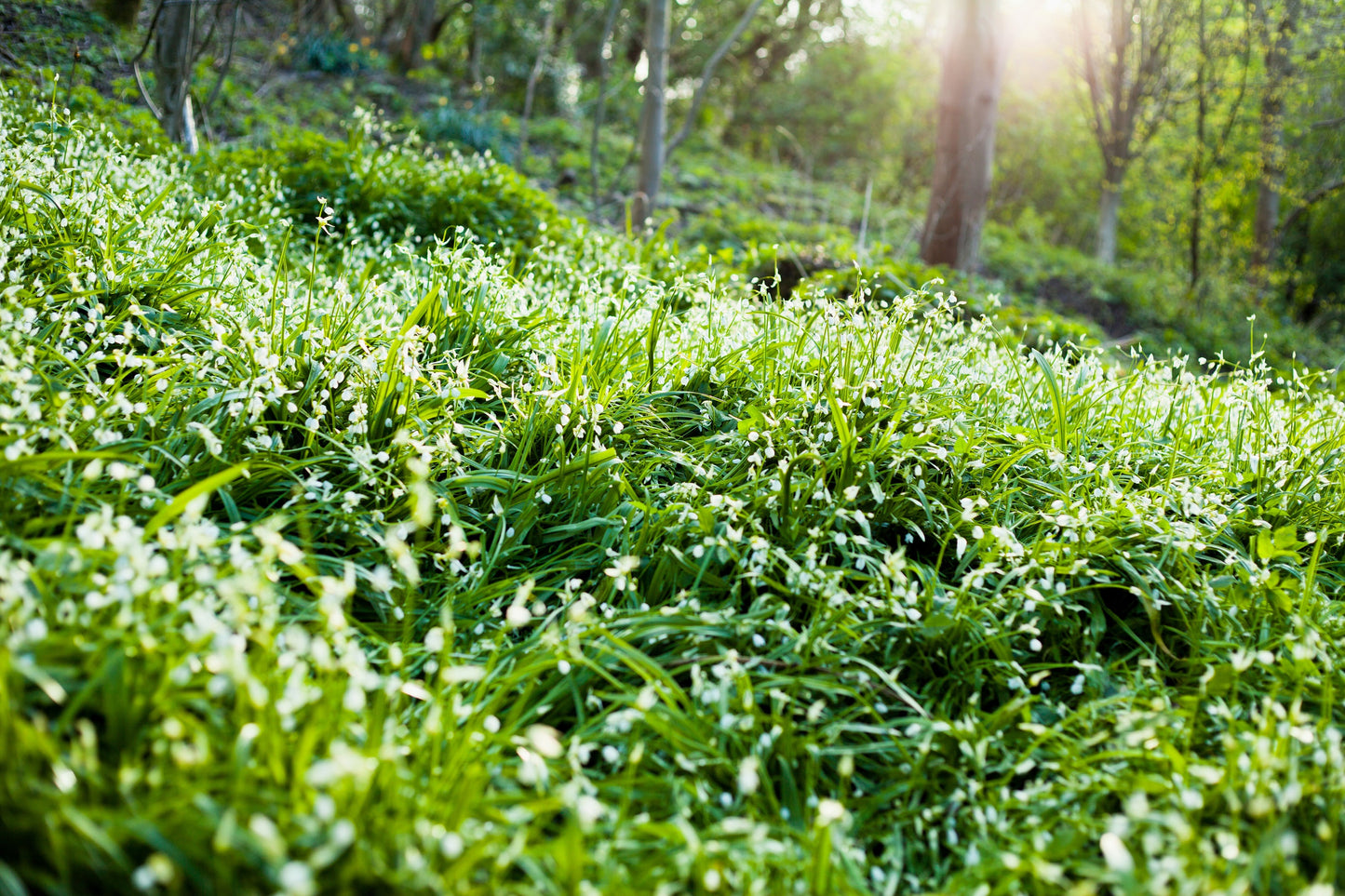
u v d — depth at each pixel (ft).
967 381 14.17
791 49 104.53
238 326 11.93
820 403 11.85
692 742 7.62
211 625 6.22
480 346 13.56
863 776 8.38
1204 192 75.10
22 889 5.02
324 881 5.47
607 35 35.40
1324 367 48.91
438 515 10.24
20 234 12.34
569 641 8.06
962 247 39.68
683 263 19.34
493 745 7.50
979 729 8.42
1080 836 7.12
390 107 50.83
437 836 5.97
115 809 5.63
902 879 7.33
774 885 6.51
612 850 6.45
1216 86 62.75
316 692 6.59
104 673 6.10
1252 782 7.09
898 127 100.22
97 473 7.54
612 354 13.42
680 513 10.62
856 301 13.62
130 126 24.35
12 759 5.48
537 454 12.09
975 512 11.41
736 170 64.95
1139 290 54.90
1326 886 6.16
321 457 10.03
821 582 9.39
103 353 11.33
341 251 20.16
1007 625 9.48
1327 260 88.84
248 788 5.70
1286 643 9.36
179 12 23.93
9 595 6.12
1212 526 11.70
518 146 50.85
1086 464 12.00
